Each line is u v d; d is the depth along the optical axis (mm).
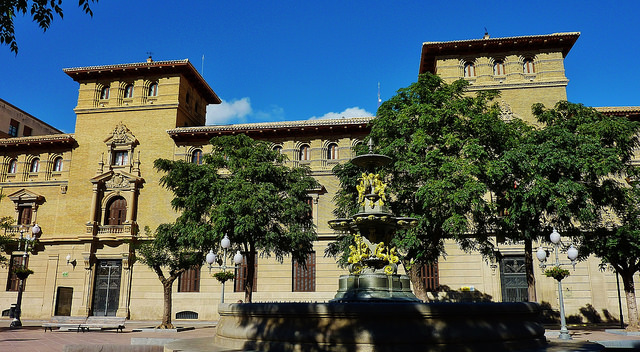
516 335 11398
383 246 15078
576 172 22141
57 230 37688
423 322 10586
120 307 35219
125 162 38219
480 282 32281
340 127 35844
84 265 36375
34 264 37531
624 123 23125
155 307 35094
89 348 16766
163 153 37750
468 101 23938
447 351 10375
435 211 22156
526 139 23719
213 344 12742
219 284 34781
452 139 22234
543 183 21234
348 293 14508
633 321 23516
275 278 34375
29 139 39219
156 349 17062
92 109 39375
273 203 26422
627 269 24281
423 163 21984
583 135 22625
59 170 39531
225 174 36125
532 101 33906
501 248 32562
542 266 20469
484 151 22047
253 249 27750
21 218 38750
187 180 27609
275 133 36812
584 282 31359
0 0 9727
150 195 37156
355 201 26219
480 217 24062
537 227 23969
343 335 10484
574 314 30922
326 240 34594
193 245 26766
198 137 37562
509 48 34906
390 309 10547
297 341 10875
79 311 35375
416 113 23375
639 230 23422
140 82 39406
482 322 11008
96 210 37188
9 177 39906
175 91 38875
